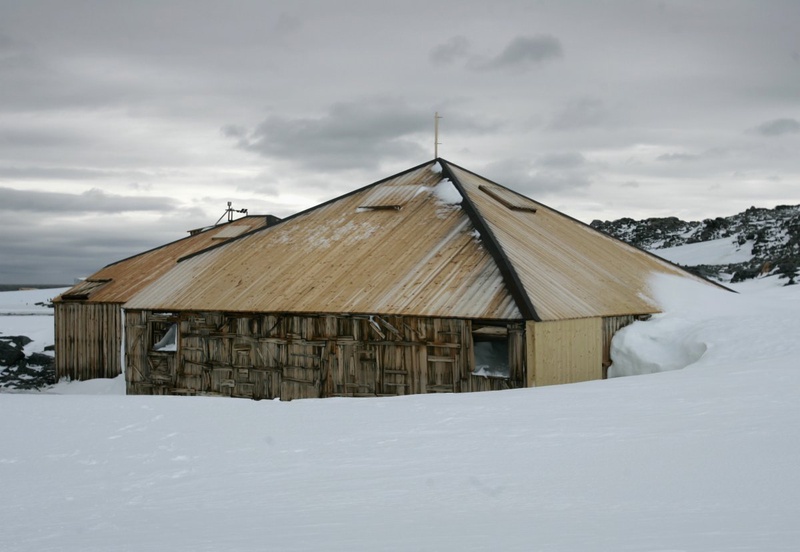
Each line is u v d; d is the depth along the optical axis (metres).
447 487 6.43
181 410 12.14
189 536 5.23
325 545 4.59
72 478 8.20
